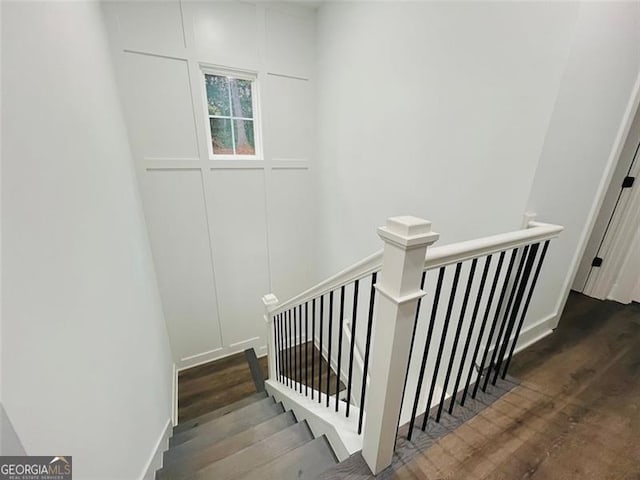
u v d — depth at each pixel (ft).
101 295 4.20
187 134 8.88
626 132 5.14
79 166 3.97
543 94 3.86
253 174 10.39
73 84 4.08
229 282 11.25
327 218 10.95
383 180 7.52
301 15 9.37
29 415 2.42
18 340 2.36
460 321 3.55
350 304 10.27
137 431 5.05
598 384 4.76
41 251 2.82
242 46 8.84
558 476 3.28
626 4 3.95
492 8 4.29
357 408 5.18
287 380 8.01
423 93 5.84
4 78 2.52
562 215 4.98
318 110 10.41
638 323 6.59
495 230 4.79
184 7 7.78
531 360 5.37
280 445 5.11
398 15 6.13
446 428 3.92
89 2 5.45
